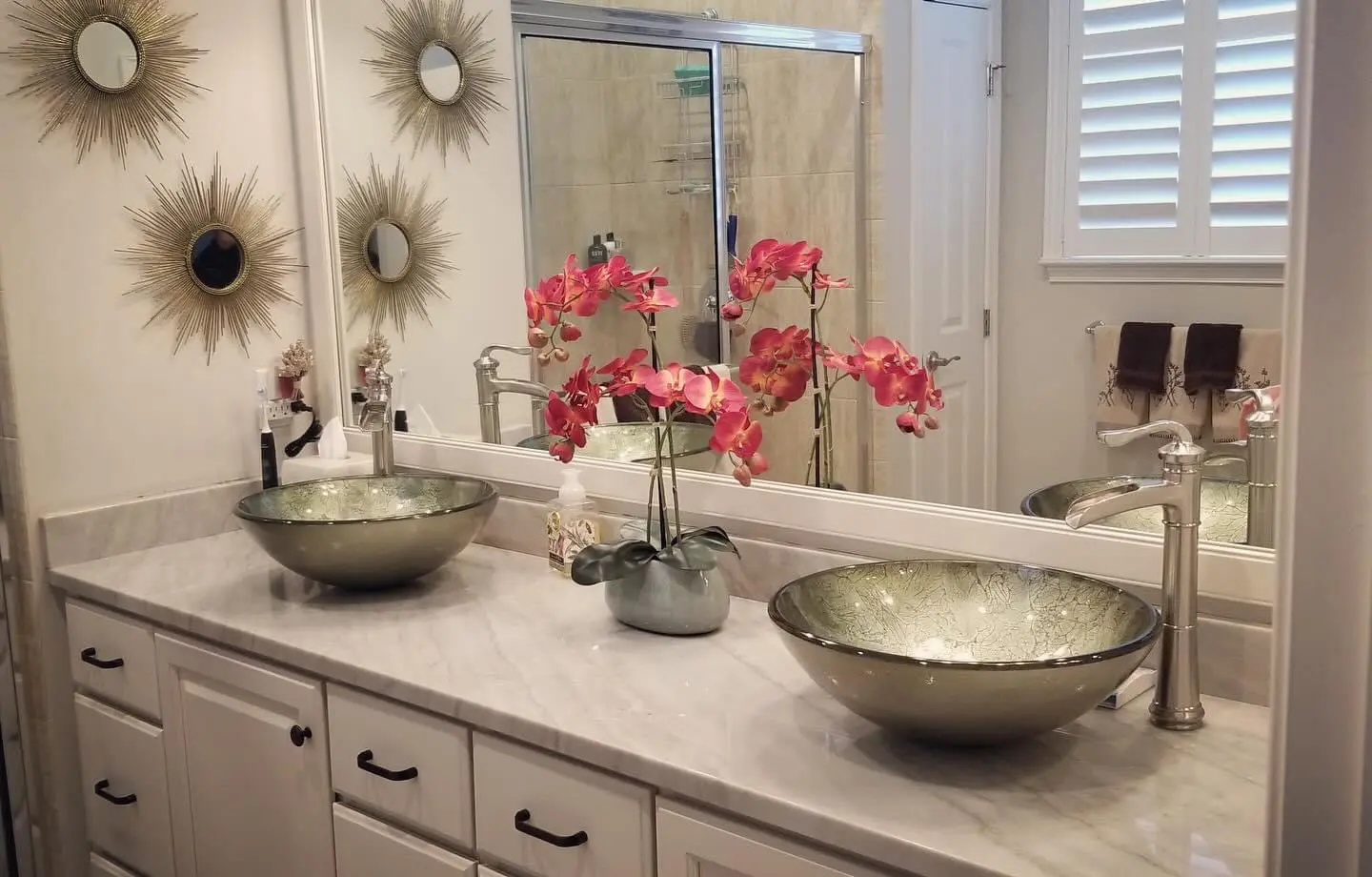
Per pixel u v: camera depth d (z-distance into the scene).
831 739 1.36
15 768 2.23
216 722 1.92
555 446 1.75
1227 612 1.44
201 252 2.34
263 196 2.43
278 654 1.76
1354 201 0.83
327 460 2.39
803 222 1.78
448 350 2.32
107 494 2.25
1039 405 1.58
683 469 1.96
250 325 2.43
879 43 1.67
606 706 1.47
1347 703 0.86
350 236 2.44
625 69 1.97
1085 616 1.40
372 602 1.93
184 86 2.29
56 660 2.22
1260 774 1.25
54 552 2.17
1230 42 1.39
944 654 1.47
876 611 1.51
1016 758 1.30
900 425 1.70
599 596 1.94
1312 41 0.84
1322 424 0.86
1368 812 0.86
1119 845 1.11
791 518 1.82
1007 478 1.62
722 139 1.86
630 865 1.38
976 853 1.10
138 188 2.24
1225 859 1.08
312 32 2.40
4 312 2.08
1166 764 1.28
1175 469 1.33
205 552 2.28
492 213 2.17
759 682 1.54
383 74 2.33
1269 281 1.38
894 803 1.20
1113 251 1.50
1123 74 1.47
